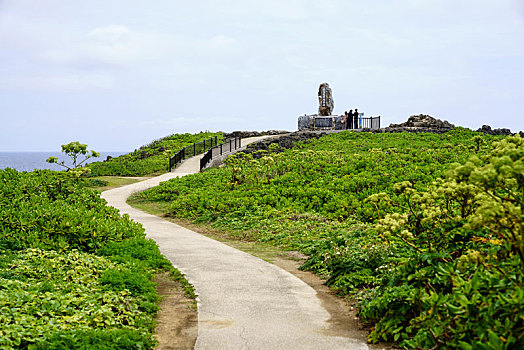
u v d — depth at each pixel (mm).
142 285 8250
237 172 23797
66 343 5477
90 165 39594
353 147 34594
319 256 11078
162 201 23344
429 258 6152
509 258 5316
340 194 18969
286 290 8805
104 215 12773
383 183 19859
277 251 12914
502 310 4645
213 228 16797
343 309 7641
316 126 52906
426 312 5516
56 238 10445
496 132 43656
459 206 10016
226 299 8211
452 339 4883
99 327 6281
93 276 8516
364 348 5906
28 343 5461
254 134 55406
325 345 6047
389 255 9234
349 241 12078
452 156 25609
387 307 6344
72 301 6984
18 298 6590
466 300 4691
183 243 13586
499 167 4691
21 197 11836
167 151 42656
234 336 6434
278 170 25250
